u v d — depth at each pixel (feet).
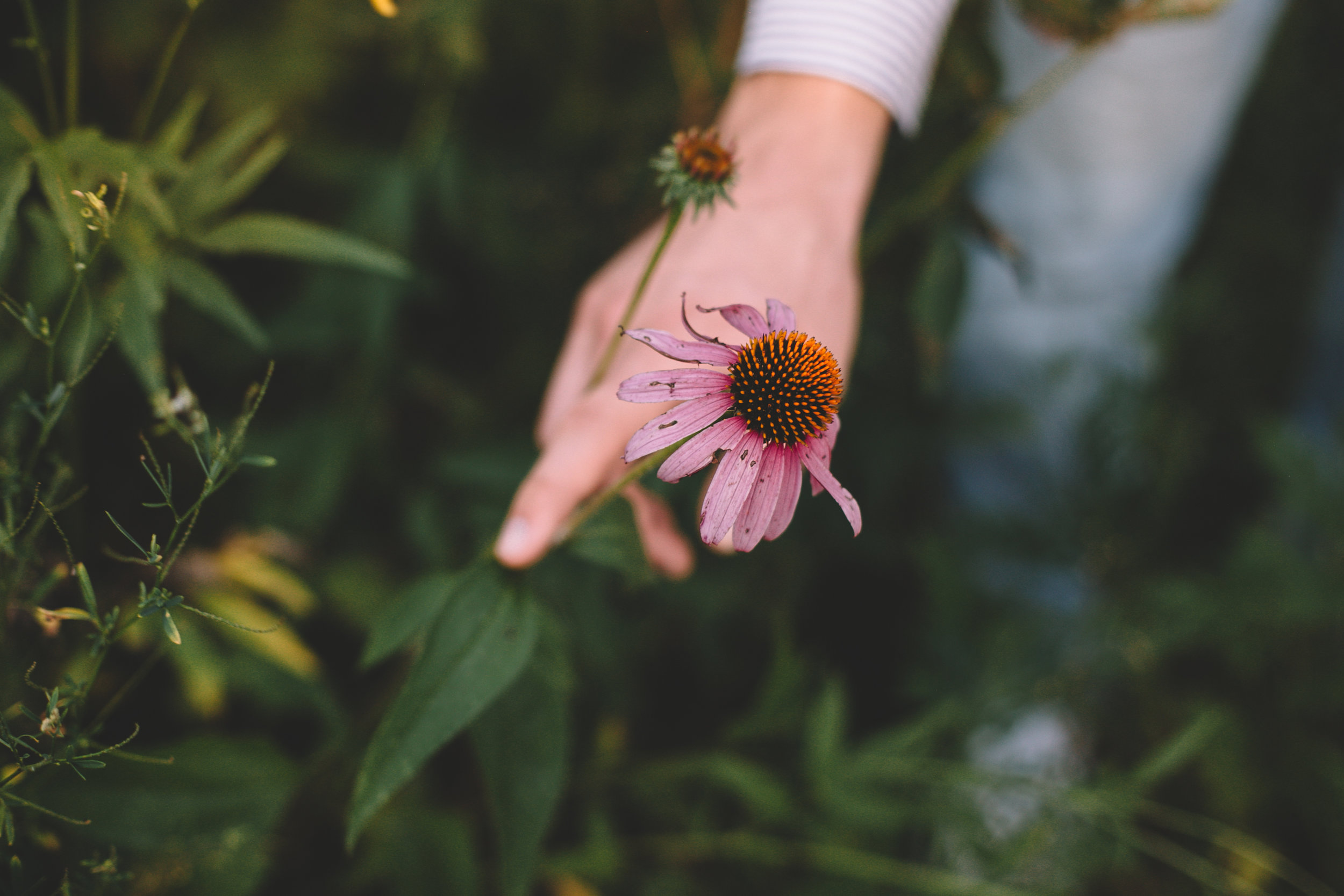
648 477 1.89
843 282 1.97
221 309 1.90
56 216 1.78
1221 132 2.80
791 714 2.56
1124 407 3.05
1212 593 3.01
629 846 2.54
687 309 1.88
